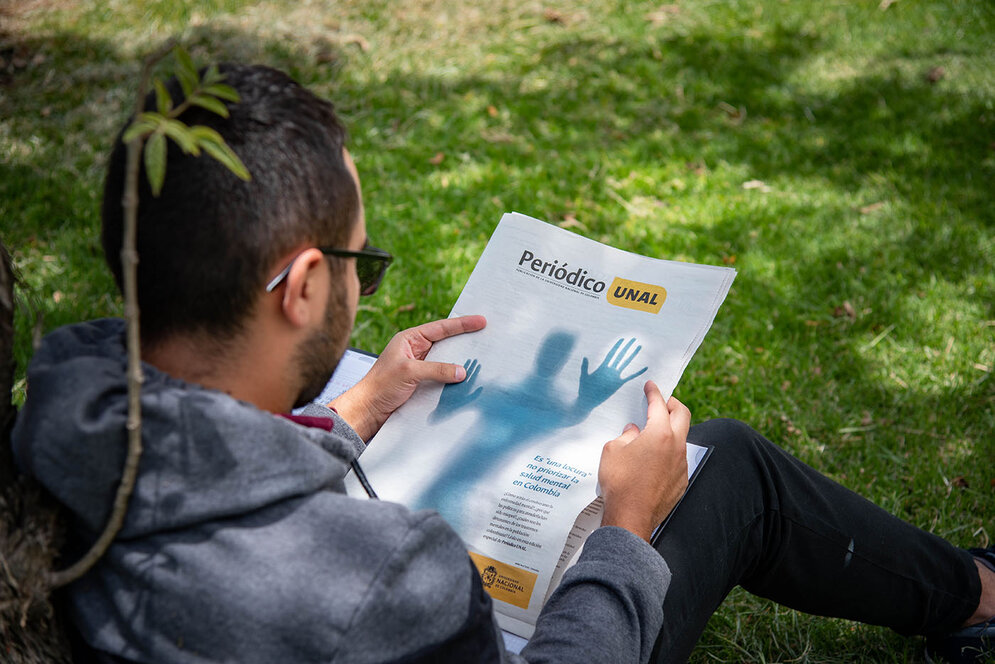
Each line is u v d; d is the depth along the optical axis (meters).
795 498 1.46
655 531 1.28
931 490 2.21
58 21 5.01
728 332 2.82
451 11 5.25
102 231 0.86
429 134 4.01
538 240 1.51
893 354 2.70
